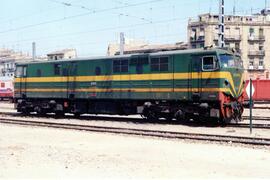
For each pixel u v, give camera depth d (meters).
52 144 17.86
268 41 91.62
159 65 25.94
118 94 27.92
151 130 21.83
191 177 11.43
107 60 28.47
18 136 20.59
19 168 12.63
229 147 16.83
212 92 23.86
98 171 12.20
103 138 19.78
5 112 37.31
